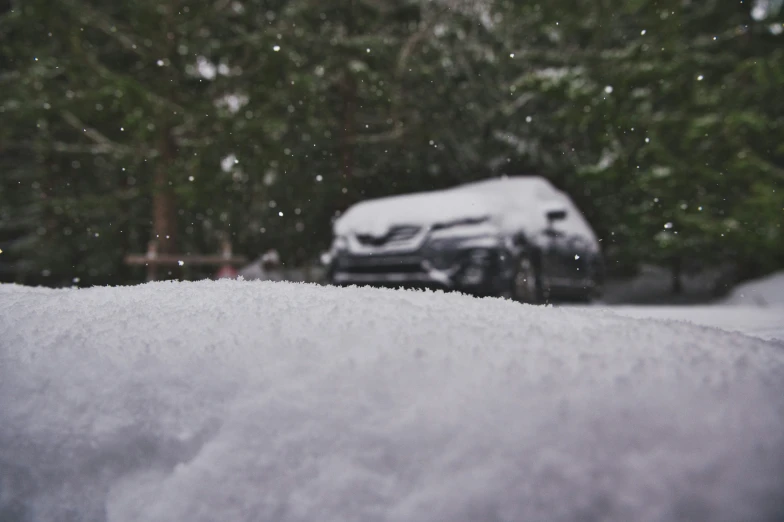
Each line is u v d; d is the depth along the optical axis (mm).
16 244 11047
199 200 7957
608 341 908
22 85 8008
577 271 6723
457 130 11023
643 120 8531
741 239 8641
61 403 877
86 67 7723
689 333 963
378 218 5633
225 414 823
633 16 9578
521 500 650
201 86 8984
